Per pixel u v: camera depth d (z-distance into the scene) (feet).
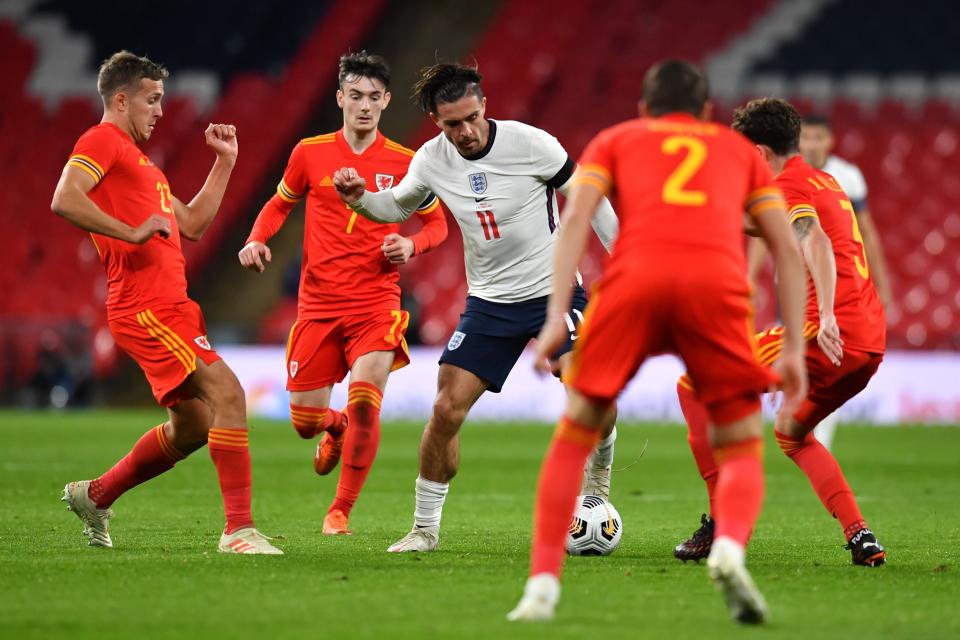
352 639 44.14
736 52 312.09
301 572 60.64
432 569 62.54
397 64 338.54
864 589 57.16
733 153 49.96
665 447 173.99
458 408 72.69
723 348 47.73
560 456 48.29
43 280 280.72
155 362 70.28
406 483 125.18
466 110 71.15
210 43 322.96
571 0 327.67
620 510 100.83
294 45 326.85
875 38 310.45
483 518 93.61
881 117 292.20
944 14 311.88
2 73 318.65
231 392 70.13
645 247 47.37
